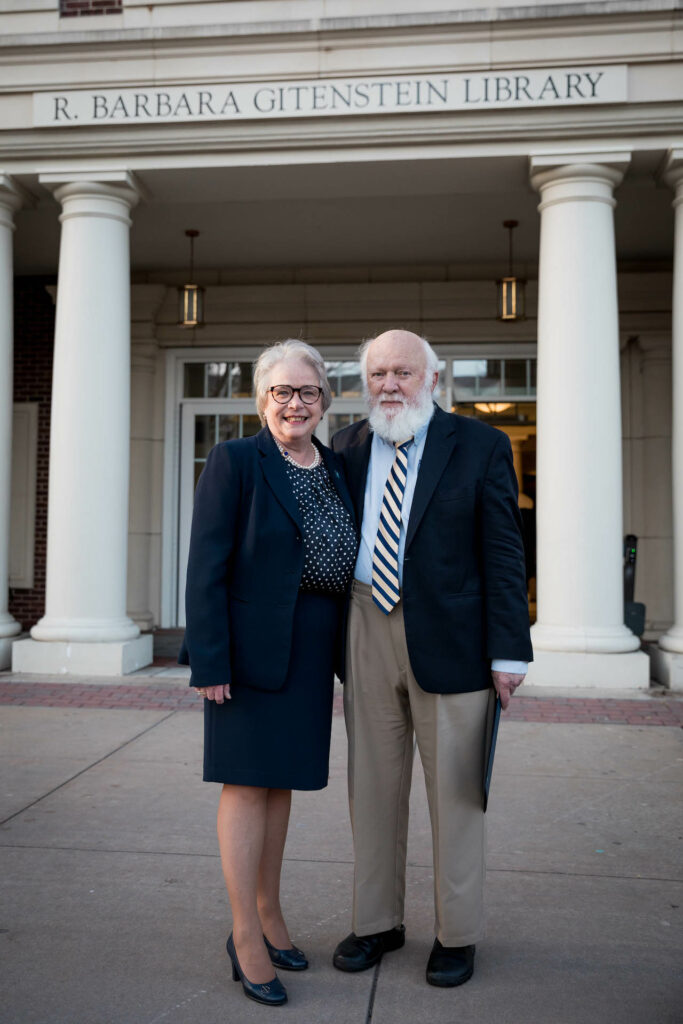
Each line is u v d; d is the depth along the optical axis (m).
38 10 6.97
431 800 2.66
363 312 10.05
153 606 10.25
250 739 2.48
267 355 2.69
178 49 6.83
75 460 7.05
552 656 6.62
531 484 10.12
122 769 4.68
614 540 6.66
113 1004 2.40
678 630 6.85
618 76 6.49
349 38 6.68
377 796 2.69
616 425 6.70
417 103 6.64
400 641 2.64
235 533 2.57
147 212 8.46
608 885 3.23
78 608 7.10
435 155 6.80
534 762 4.85
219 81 6.82
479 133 6.69
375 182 7.31
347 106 6.70
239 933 2.45
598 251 6.71
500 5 6.58
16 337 10.35
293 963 2.61
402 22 6.56
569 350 6.68
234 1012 2.37
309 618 2.58
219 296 10.18
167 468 10.28
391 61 6.67
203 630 2.46
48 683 6.82
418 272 10.05
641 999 2.44
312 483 2.65
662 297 9.69
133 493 10.12
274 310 10.14
